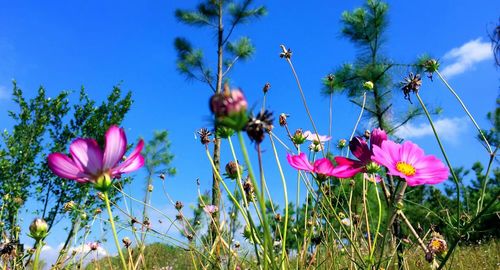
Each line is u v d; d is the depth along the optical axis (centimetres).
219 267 44
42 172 183
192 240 55
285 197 32
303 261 42
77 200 155
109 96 220
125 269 25
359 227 48
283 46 53
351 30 229
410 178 29
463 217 46
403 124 218
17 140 195
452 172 29
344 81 221
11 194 172
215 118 21
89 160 27
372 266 33
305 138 47
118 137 27
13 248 58
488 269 107
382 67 215
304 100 46
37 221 29
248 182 38
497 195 25
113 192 142
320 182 35
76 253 64
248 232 38
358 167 34
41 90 206
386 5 230
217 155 143
